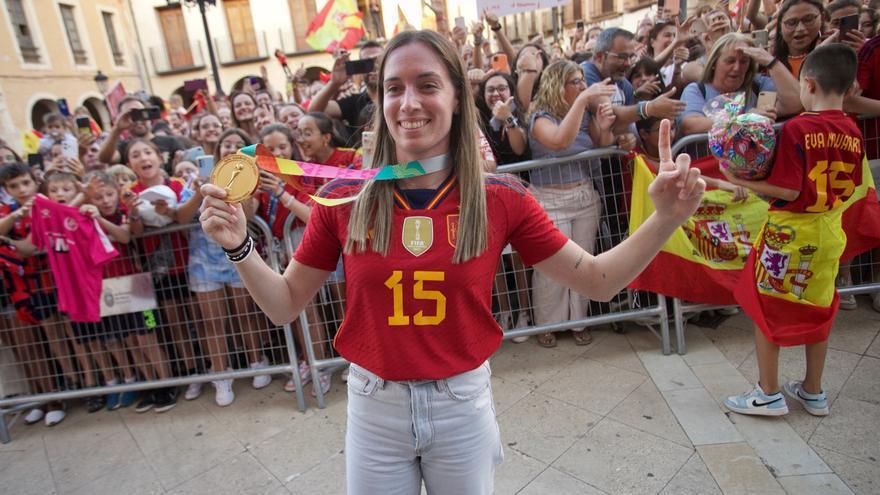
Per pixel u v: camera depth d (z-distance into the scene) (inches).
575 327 130.0
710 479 86.6
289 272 52.7
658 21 191.2
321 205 51.6
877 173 125.5
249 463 105.7
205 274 127.3
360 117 145.3
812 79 88.9
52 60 641.6
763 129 85.9
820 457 88.6
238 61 836.0
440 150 48.9
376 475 52.2
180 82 849.5
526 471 93.2
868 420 95.9
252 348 133.2
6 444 124.2
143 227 123.4
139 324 127.1
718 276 119.5
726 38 127.4
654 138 134.8
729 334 132.0
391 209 47.5
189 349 138.6
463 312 48.0
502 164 137.5
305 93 245.0
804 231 89.0
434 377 48.8
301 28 829.2
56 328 132.1
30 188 133.0
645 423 102.2
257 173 45.6
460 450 51.2
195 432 119.3
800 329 92.7
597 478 89.8
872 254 136.4
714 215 120.0
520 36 747.4
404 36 46.8
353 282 48.8
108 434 123.3
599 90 111.7
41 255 125.2
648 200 116.0
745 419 100.0
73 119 238.1
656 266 121.7
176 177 142.6
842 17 130.8
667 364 122.1
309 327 127.7
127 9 804.6
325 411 121.8
